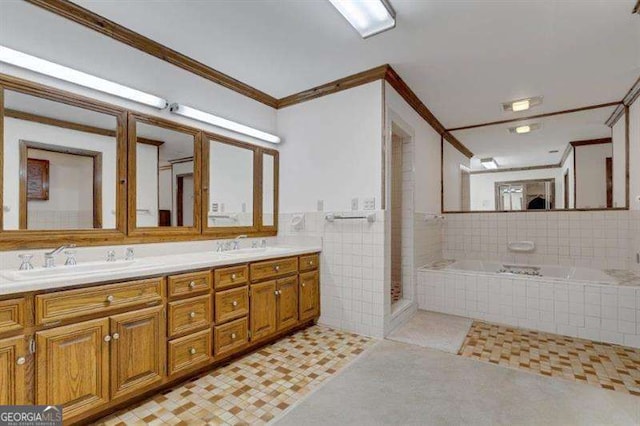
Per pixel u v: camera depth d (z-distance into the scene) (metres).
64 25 1.97
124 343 1.74
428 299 3.67
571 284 2.93
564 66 2.81
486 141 4.44
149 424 1.66
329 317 3.15
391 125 3.08
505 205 4.29
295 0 1.97
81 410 1.56
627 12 2.08
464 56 2.65
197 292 2.11
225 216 3.00
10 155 1.78
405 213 3.61
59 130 1.98
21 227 1.81
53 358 1.48
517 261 4.17
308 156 3.33
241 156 3.17
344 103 3.08
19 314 1.40
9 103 1.78
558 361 2.38
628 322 2.70
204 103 2.82
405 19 2.16
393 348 2.62
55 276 1.59
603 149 3.76
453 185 4.59
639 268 3.25
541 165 4.14
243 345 2.41
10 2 1.78
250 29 2.27
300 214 3.37
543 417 1.70
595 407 1.78
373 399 1.88
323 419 1.70
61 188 1.97
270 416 1.73
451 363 2.35
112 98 2.21
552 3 2.00
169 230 2.53
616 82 3.10
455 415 1.72
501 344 2.71
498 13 2.10
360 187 2.98
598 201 3.75
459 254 4.52
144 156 2.39
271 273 2.67
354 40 2.41
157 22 2.18
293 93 3.38
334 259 3.12
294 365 2.32
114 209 2.21
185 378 2.11
